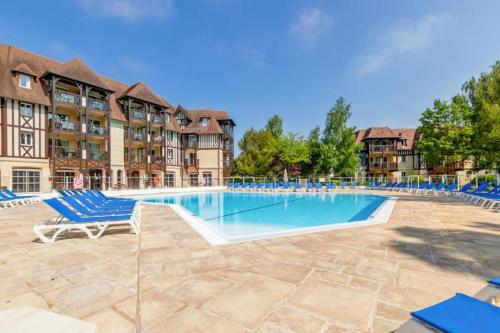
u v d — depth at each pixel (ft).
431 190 59.41
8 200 37.76
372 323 7.06
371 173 126.21
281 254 13.35
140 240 16.62
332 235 17.39
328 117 105.91
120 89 95.09
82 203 23.35
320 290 9.15
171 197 65.36
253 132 159.02
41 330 5.71
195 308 8.00
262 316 7.49
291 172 111.45
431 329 4.44
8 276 10.66
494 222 21.91
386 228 19.52
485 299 5.85
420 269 11.11
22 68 63.82
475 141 64.85
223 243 15.67
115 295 8.92
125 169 86.53
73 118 75.41
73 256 13.32
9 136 60.13
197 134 115.65
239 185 87.97
